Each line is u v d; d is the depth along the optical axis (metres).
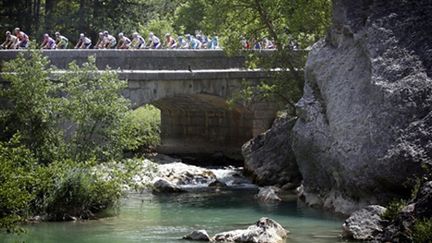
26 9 56.88
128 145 30.33
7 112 29.91
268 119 44.41
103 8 58.31
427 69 25.61
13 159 23.69
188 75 40.56
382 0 27.88
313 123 29.42
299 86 39.28
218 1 40.53
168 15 74.31
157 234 23.50
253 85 42.88
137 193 32.38
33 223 25.12
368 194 26.11
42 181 25.80
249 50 40.50
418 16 26.89
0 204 21.78
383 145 25.23
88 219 26.00
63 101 29.75
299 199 30.86
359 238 22.23
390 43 26.75
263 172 35.41
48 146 29.33
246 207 28.95
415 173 24.23
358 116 26.81
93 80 30.53
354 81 27.86
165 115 52.56
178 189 32.97
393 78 25.94
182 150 48.84
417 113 24.95
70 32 58.09
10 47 39.75
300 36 39.69
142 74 38.97
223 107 46.25
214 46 48.00
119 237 23.02
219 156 46.56
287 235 23.20
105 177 28.14
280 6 39.56
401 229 21.05
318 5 38.84
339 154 27.20
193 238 22.66
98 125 29.80
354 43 28.56
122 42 43.34
